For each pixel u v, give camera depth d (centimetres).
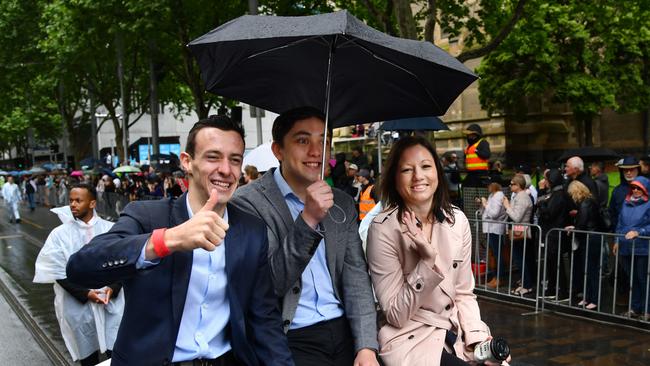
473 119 2658
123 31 1916
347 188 1198
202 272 221
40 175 3806
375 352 283
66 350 664
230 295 225
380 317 307
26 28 2692
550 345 624
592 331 671
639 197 714
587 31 1864
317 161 284
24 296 966
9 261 1334
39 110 3969
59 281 464
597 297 748
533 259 828
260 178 297
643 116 2942
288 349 242
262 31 233
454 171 1127
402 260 297
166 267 215
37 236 1805
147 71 2812
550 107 2617
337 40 267
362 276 288
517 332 676
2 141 5762
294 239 257
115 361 217
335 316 279
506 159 2542
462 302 312
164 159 2438
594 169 1103
